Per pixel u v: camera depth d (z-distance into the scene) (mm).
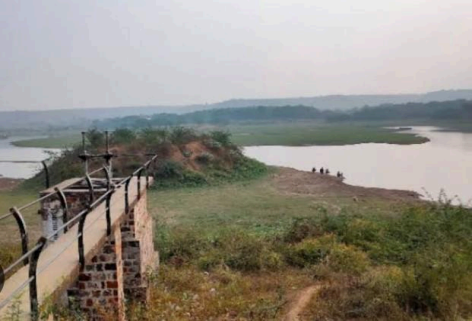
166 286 10820
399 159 45062
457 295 9008
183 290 10750
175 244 14328
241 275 12594
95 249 6008
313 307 9719
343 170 38438
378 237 14750
